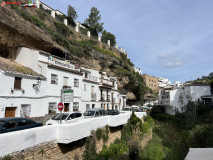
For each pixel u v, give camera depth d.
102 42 45.78
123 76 41.50
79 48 31.25
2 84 12.96
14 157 5.59
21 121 8.70
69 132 7.58
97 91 25.77
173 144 21.94
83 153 9.14
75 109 20.30
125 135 15.32
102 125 11.84
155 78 79.75
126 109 31.66
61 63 19.45
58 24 31.78
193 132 24.50
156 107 45.22
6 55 18.27
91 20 49.75
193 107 34.41
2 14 16.06
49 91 17.09
